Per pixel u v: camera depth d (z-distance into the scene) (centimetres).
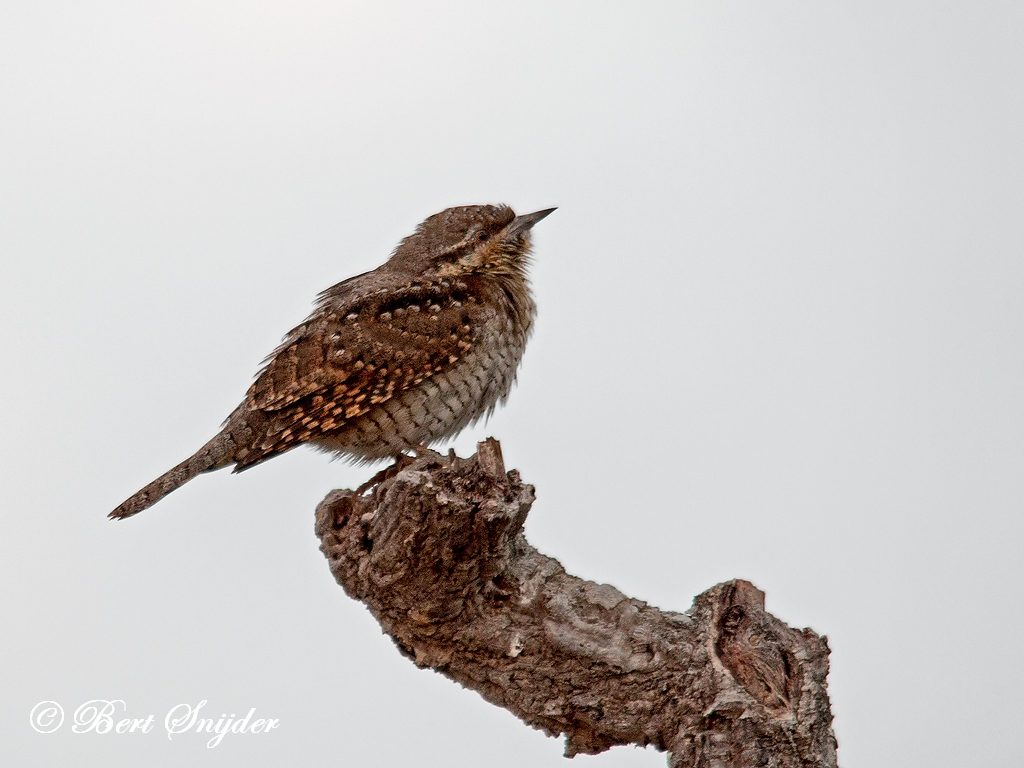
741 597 1058
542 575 1088
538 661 1061
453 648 1084
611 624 1055
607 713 1049
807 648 1019
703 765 983
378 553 1029
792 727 973
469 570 1030
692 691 1011
